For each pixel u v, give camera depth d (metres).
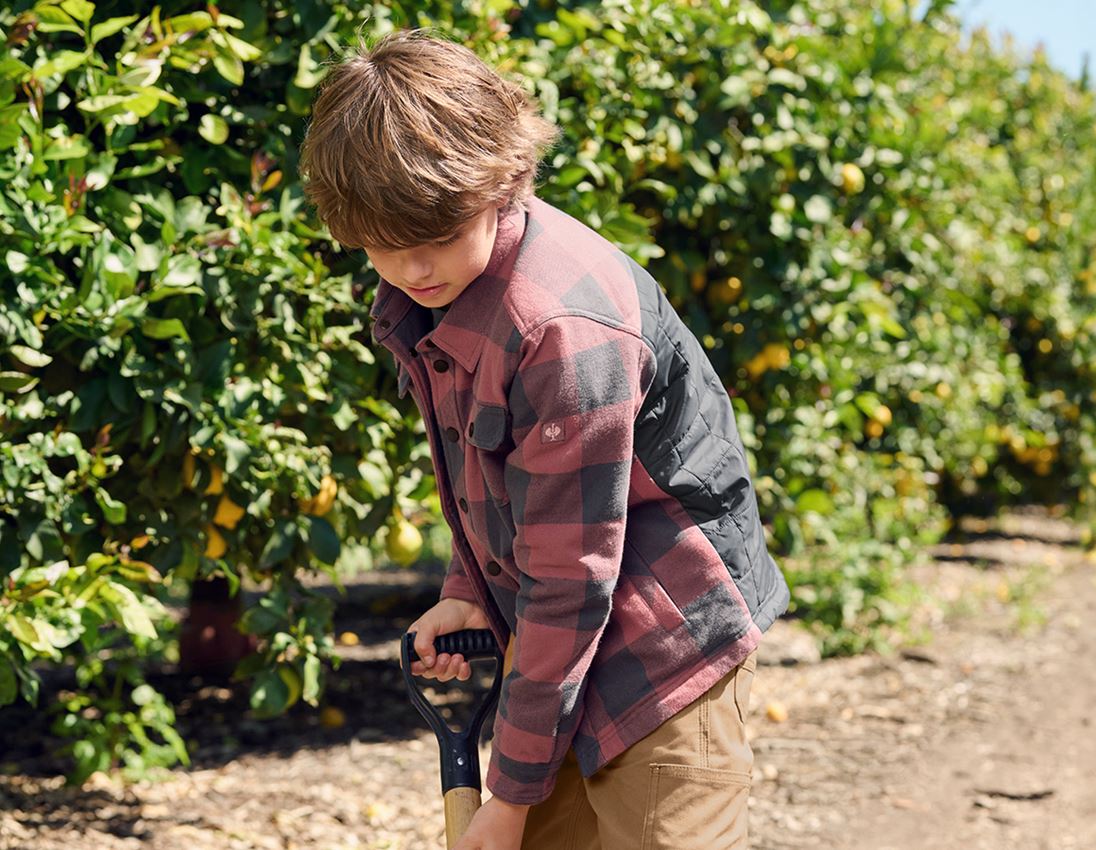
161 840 3.16
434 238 1.56
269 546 3.31
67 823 3.25
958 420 6.76
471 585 1.97
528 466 1.64
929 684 4.82
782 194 4.47
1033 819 3.52
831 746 4.10
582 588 1.65
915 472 6.27
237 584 3.42
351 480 3.50
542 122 1.69
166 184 3.35
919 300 5.84
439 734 1.94
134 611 2.83
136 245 3.02
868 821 3.47
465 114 1.55
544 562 1.65
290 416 3.42
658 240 4.43
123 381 3.03
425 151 1.52
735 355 4.56
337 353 3.39
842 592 5.22
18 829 3.17
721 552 1.78
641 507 1.79
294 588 3.60
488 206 1.57
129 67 2.95
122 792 3.50
